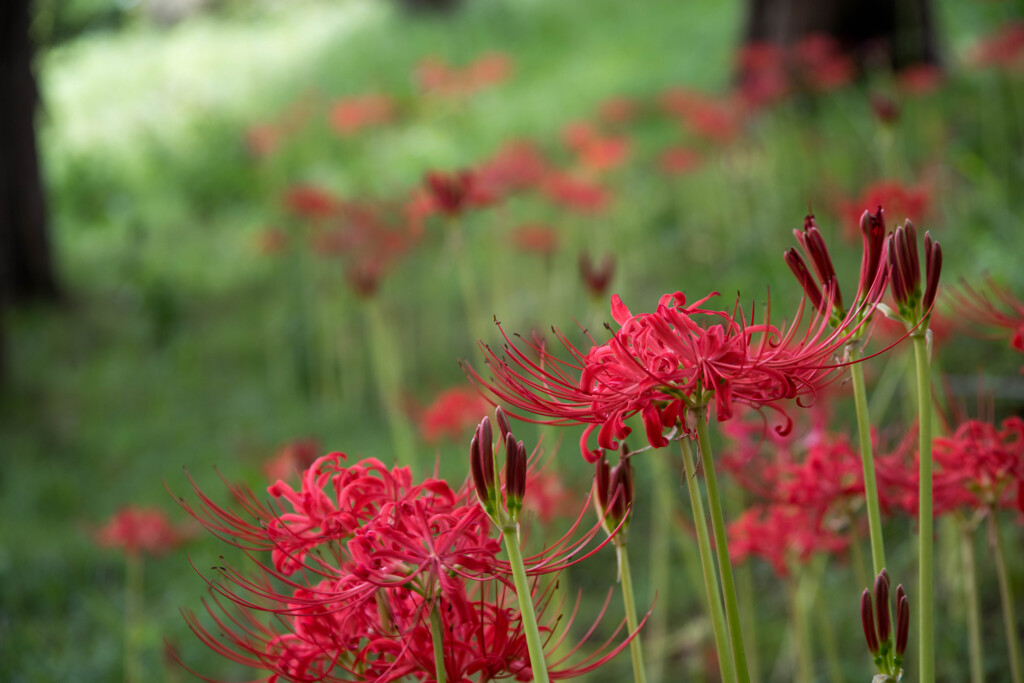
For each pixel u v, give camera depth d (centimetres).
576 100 1127
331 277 786
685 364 131
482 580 133
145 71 1789
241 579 152
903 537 402
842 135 763
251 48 1844
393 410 495
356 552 134
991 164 655
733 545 250
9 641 436
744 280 555
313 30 1911
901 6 845
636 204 824
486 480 127
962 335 460
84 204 1327
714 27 1270
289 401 737
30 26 1002
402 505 135
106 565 507
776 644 383
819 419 227
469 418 397
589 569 455
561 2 1611
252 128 1168
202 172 1305
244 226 1152
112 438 698
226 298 970
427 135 1146
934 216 499
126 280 1054
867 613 143
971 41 876
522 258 783
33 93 1005
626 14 1491
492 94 1238
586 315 682
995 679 321
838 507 200
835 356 154
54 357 871
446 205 398
